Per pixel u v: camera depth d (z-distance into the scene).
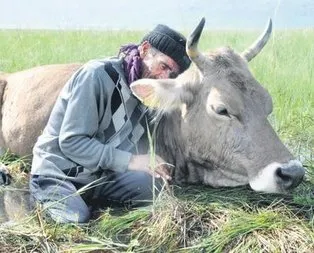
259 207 2.65
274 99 4.36
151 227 2.55
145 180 2.81
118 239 2.55
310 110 4.30
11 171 3.36
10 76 3.78
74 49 6.49
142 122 2.91
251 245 2.39
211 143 2.76
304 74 5.09
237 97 2.70
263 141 2.67
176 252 2.44
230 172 2.77
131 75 2.83
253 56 3.01
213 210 2.61
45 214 2.72
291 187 2.58
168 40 2.85
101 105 2.79
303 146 3.62
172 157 2.96
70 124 2.76
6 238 2.48
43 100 3.46
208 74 2.78
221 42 7.52
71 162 2.82
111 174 2.86
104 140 2.86
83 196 2.88
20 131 3.50
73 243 2.49
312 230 2.47
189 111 2.82
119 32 8.52
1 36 8.20
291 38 7.48
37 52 6.21
